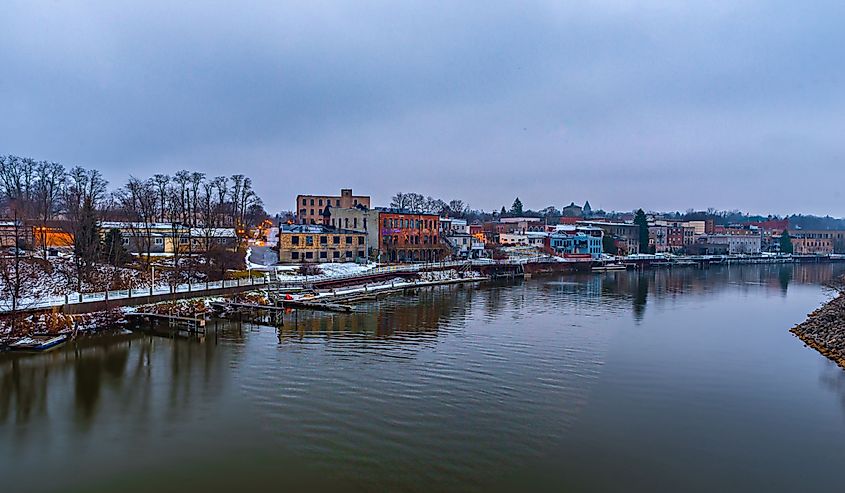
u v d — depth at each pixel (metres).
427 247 132.75
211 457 29.00
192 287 70.50
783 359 48.69
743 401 37.94
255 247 132.88
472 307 77.88
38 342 48.69
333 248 113.69
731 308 80.25
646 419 34.53
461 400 37.28
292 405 36.16
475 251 155.00
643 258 174.62
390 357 48.16
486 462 28.62
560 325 64.00
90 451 29.67
